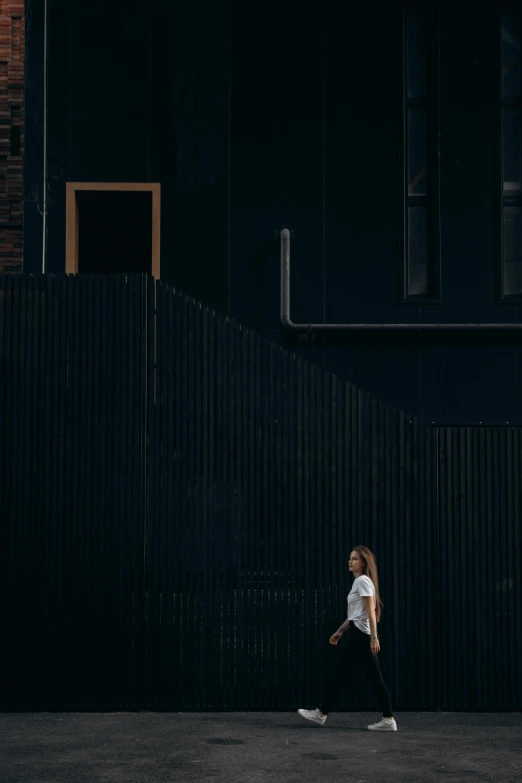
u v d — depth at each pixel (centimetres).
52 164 1272
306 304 1264
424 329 1248
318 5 1294
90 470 901
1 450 902
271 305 1263
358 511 904
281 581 895
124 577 891
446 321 1269
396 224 1273
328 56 1289
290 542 899
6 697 880
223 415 907
